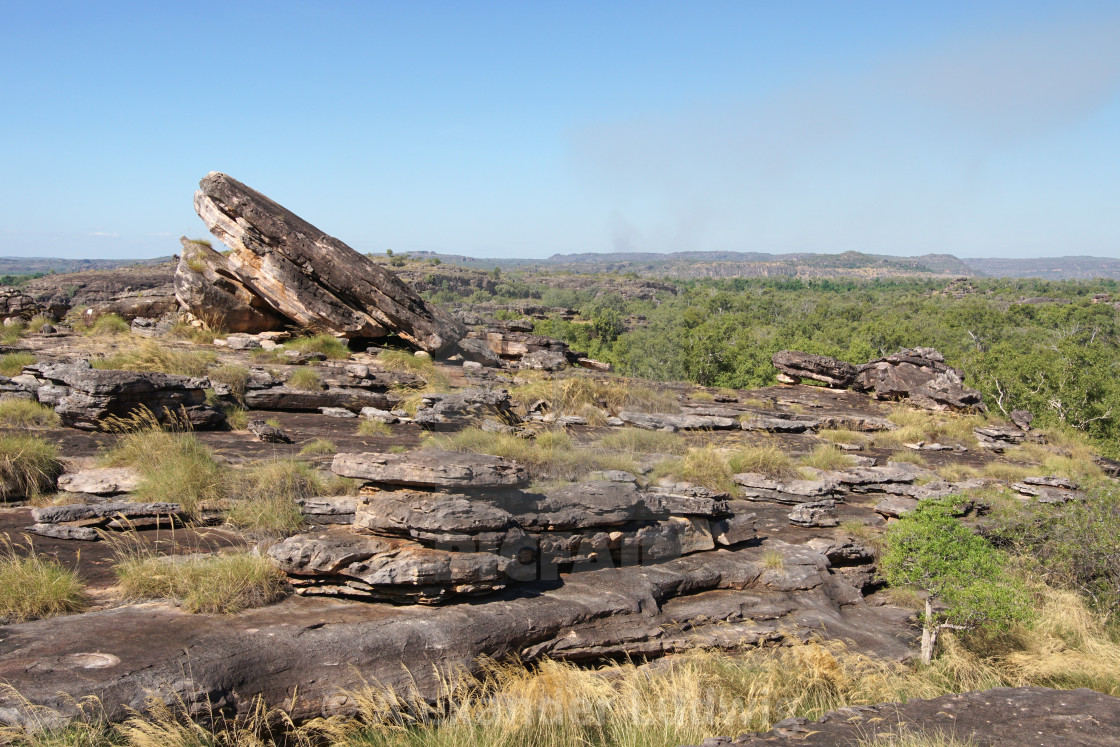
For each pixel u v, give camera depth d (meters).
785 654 6.30
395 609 5.41
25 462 7.72
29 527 6.74
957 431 19.83
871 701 5.80
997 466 14.96
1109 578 10.34
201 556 6.16
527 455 5.80
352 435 11.76
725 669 5.81
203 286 19.25
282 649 4.55
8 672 3.90
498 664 5.21
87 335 18.20
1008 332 90.94
